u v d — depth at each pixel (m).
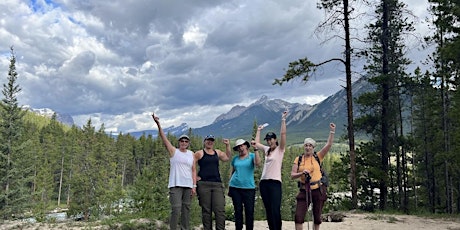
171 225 6.96
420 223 11.51
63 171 85.38
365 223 11.11
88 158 78.88
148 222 9.26
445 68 18.53
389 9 21.23
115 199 13.96
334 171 22.69
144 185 10.65
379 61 21.61
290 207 37.25
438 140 28.73
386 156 22.22
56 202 78.44
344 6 17.19
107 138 105.19
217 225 7.12
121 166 99.31
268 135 7.01
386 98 21.92
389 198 27.20
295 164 7.14
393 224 11.02
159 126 7.12
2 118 36.38
